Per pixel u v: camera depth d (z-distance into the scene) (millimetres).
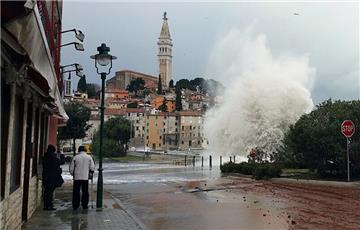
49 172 13078
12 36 4293
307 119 22719
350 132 19172
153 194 18031
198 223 10953
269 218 11648
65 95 35219
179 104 157500
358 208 13227
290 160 27297
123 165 44844
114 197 17000
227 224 10789
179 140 140875
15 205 8133
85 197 13406
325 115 21953
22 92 8680
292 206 13883
